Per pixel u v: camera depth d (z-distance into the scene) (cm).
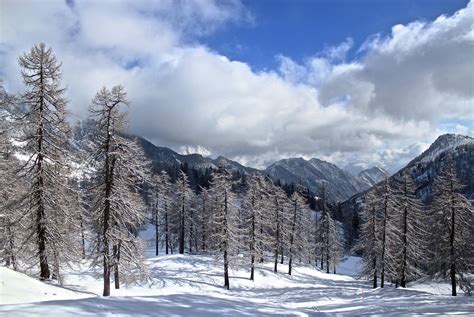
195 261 5253
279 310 1273
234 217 4175
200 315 996
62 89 2231
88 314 848
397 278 4075
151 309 980
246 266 4675
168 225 6391
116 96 2192
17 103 2155
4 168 2438
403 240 4022
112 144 2209
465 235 3328
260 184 5169
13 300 1563
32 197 2200
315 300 2909
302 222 6222
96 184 2252
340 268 8488
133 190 2517
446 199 3409
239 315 1073
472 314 1380
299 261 6538
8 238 2386
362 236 4447
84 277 3400
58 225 2339
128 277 2525
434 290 4191
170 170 13250
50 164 2225
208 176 13050
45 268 2308
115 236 2216
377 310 1827
